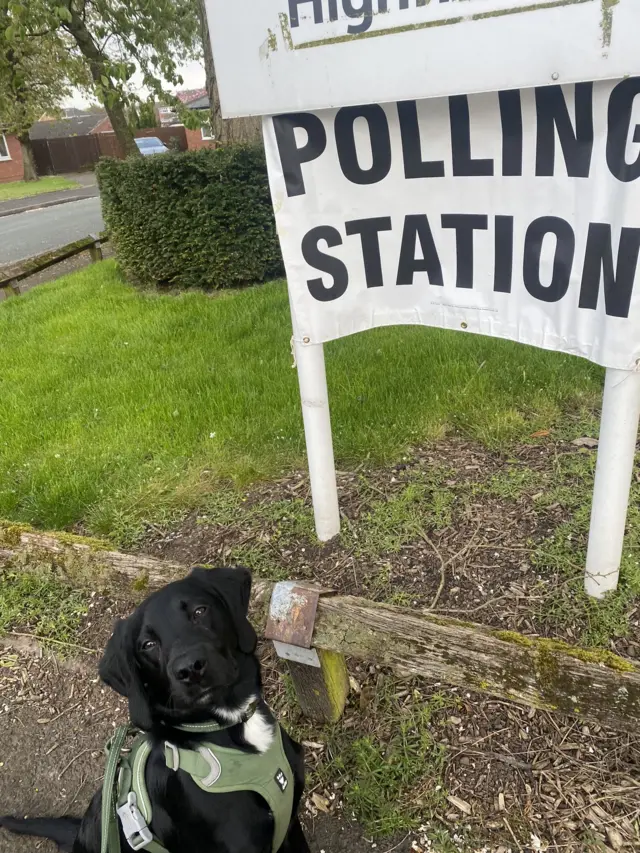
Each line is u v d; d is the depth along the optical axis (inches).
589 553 102.2
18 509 156.9
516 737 88.9
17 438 183.6
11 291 372.8
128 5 430.6
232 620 78.7
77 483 156.9
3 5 343.3
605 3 65.8
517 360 179.5
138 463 165.2
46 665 118.1
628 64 67.3
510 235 88.9
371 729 93.7
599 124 75.7
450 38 75.7
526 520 124.0
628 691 62.8
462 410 161.2
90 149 1764.3
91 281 360.5
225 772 70.7
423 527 126.9
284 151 95.7
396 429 157.0
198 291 316.8
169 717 75.0
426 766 86.7
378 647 77.6
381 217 97.7
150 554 136.1
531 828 78.4
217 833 70.5
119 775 75.3
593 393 163.0
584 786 81.5
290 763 80.0
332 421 163.3
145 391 199.2
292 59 86.8
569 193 81.6
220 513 143.3
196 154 291.9
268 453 158.9
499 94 82.0
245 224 300.0
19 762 101.8
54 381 218.8
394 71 80.8
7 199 1154.7
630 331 81.4
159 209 302.4
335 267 102.3
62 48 498.9
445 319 100.7
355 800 84.9
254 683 79.4
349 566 121.1
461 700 95.0
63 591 132.4
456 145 88.1
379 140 92.5
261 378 194.2
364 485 141.6
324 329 106.8
